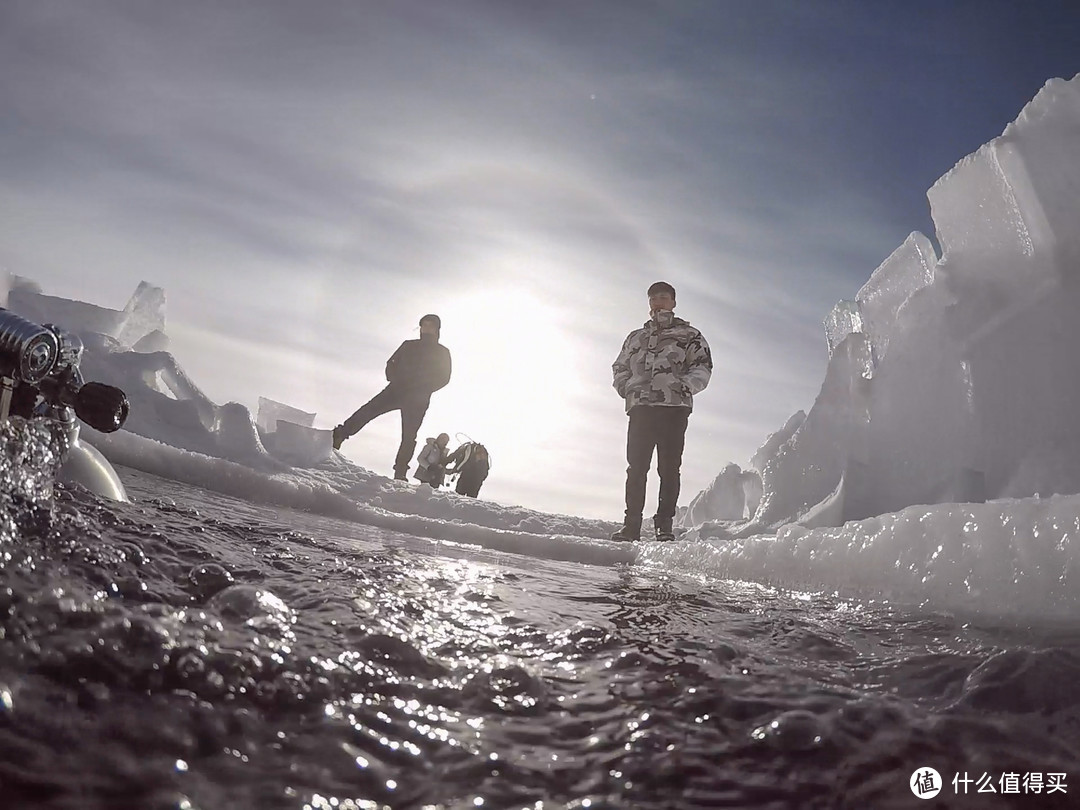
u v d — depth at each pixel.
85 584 1.13
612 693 1.12
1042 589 2.01
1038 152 3.79
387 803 0.73
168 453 4.10
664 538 5.59
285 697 0.91
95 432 4.10
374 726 0.89
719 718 1.05
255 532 2.09
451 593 1.71
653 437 5.65
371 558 2.04
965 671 1.34
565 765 0.87
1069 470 3.53
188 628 1.04
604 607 1.88
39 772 0.67
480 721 0.96
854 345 5.17
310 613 1.27
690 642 1.49
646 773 0.87
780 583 2.88
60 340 1.50
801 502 5.29
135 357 6.75
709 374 5.68
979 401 4.00
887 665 1.40
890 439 4.50
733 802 0.82
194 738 0.78
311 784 0.74
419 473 9.91
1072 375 3.65
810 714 1.07
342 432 8.23
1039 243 3.80
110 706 0.80
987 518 2.26
